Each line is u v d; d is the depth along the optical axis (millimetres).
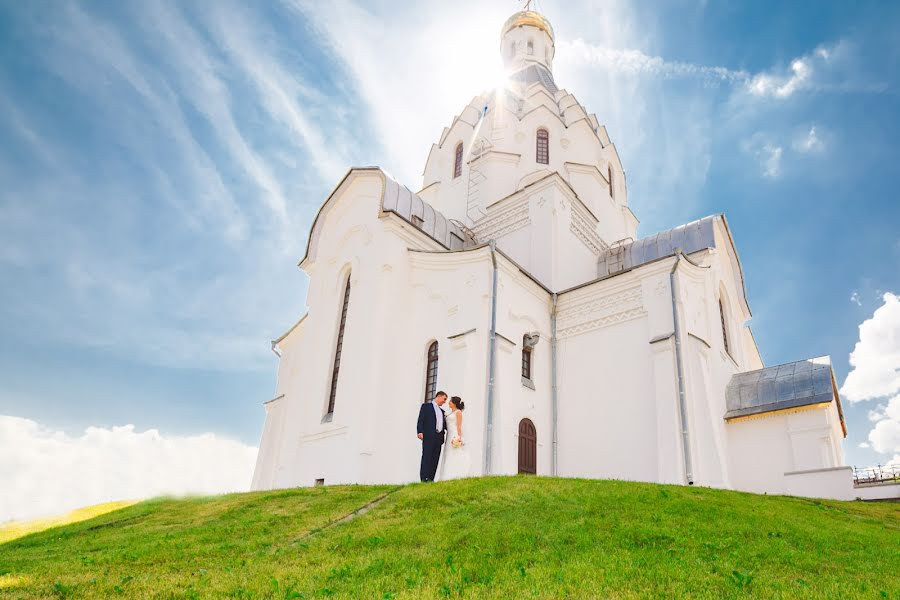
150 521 10375
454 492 9703
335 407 17547
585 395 19234
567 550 7148
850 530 9477
